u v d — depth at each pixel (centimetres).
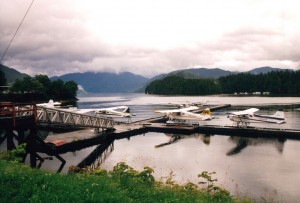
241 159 2708
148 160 2662
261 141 3644
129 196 752
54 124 2634
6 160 1093
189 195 861
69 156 2736
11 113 1828
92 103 13638
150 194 784
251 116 4528
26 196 659
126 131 4028
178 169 2353
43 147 2538
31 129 2105
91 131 3884
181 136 4081
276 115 4562
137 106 10906
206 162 2592
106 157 2778
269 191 1831
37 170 969
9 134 1848
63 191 699
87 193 691
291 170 2327
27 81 11812
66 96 14112
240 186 1931
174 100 15188
